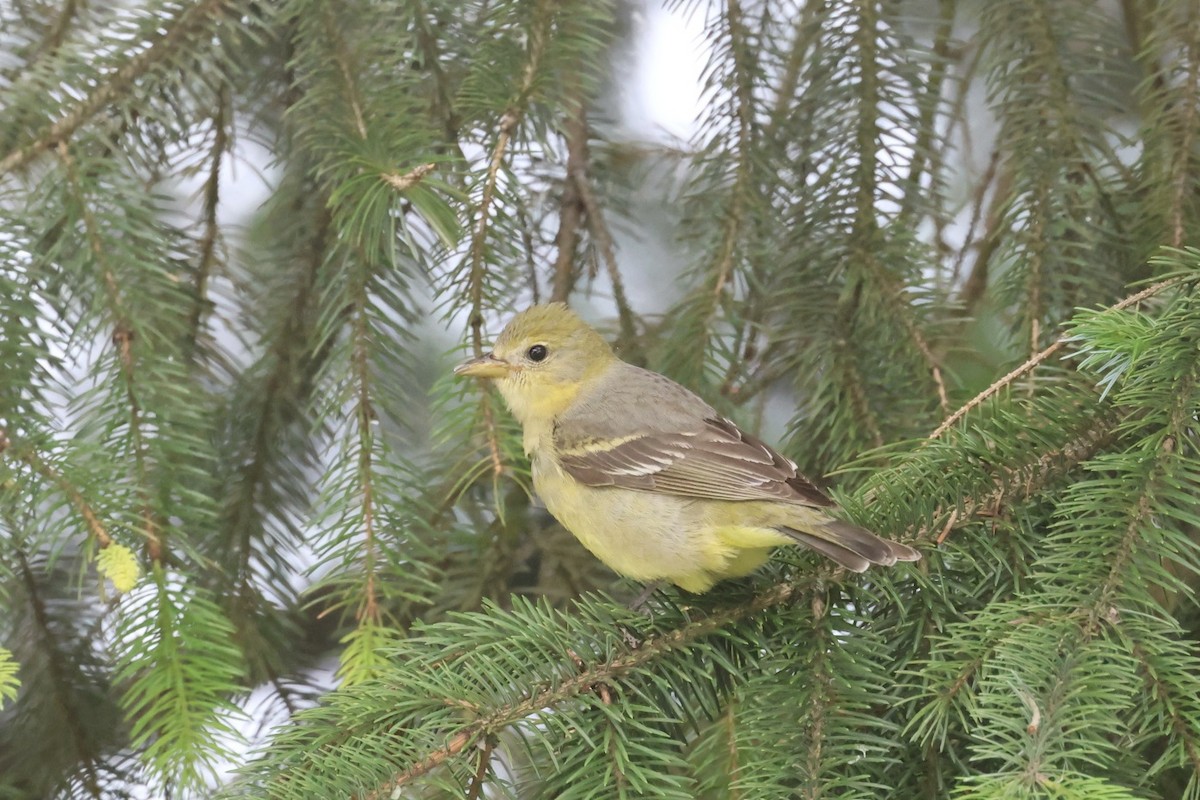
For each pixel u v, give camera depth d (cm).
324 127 864
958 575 764
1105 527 667
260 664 1030
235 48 1012
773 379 1068
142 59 843
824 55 989
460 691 665
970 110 1288
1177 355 676
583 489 888
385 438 864
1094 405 781
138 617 718
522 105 848
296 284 1078
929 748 689
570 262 1145
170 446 798
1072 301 937
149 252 845
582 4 873
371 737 634
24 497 730
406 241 789
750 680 700
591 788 632
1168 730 601
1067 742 569
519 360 953
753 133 996
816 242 984
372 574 814
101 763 1003
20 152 816
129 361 799
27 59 957
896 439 927
